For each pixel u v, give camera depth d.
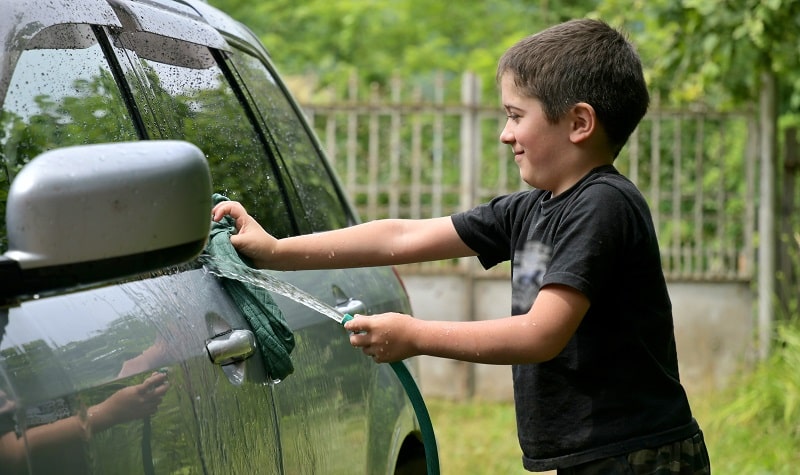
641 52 7.96
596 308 2.38
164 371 1.97
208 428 2.05
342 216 3.46
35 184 1.64
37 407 1.69
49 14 2.16
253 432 2.21
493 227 2.65
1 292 1.63
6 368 1.68
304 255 2.56
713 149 8.23
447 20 12.54
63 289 1.69
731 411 6.77
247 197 2.69
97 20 2.31
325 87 11.22
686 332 7.73
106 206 1.68
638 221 2.36
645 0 7.60
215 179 2.54
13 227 1.64
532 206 2.54
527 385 2.45
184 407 2.00
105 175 1.69
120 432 1.83
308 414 2.50
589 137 2.43
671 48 7.39
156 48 2.52
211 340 2.15
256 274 2.38
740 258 7.84
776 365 6.90
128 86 2.33
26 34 2.07
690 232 7.99
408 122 8.38
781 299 7.64
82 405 1.77
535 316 2.26
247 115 2.90
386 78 11.73
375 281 3.32
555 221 2.41
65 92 2.12
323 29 12.36
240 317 2.31
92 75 2.22
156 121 2.38
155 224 1.74
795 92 7.42
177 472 1.94
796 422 6.40
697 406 7.20
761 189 7.54
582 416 2.39
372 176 7.93
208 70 2.76
